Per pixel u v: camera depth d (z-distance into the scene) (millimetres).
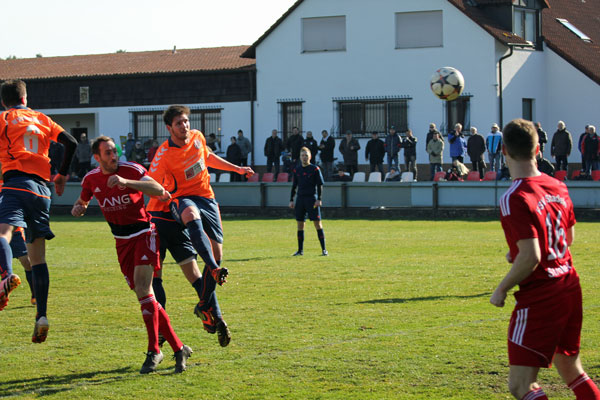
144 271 7621
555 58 39562
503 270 14039
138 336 9094
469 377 7047
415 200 29203
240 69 41500
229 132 42219
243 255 17328
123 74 43562
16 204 8250
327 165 35125
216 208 8711
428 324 9328
